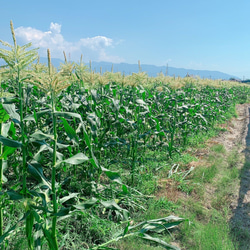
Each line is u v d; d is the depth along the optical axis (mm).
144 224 3361
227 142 9945
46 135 2529
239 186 5621
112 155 6523
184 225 3928
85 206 2646
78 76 6676
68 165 5430
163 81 15609
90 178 4730
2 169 2822
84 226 3723
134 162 5578
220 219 4227
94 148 5203
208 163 6918
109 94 7973
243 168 6648
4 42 2424
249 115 18125
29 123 5336
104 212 4094
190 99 11258
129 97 8203
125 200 4398
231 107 19203
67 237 3311
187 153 7895
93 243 3443
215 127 12070
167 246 3004
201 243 3518
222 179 5762
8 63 2531
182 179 5680
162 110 9102
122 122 6574
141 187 5176
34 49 2549
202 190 5211
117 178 3012
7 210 3607
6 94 2918
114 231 3635
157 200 4691
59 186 3510
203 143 9211
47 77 2479
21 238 3027
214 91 19078
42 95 6641
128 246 3369
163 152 7438
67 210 2492
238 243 3588
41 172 2572
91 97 5375
